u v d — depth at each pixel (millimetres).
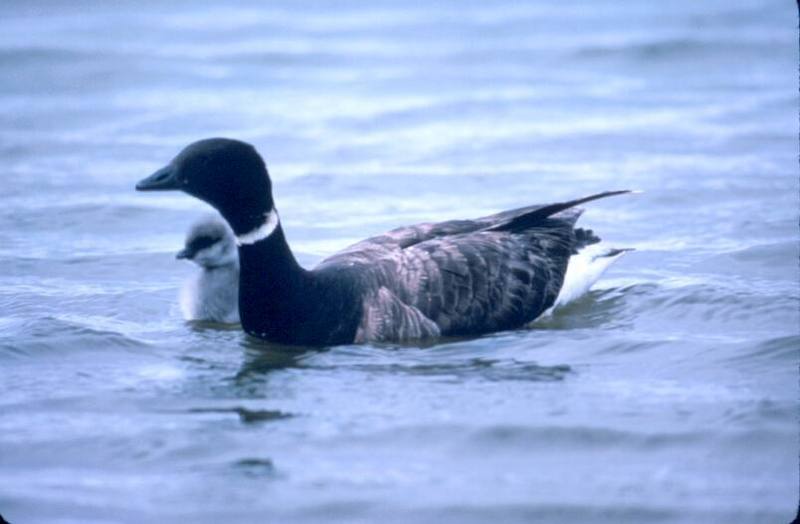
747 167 22781
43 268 18062
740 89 28781
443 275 14516
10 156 24484
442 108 27562
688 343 14445
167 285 17328
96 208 21094
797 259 17641
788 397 12875
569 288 15414
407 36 34000
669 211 20484
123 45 32844
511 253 14977
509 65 31141
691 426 12250
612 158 23750
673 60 31359
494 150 24453
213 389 13336
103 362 14227
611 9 36062
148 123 26750
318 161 23969
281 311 14281
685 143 24578
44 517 10820
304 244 18875
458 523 10672
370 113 27250
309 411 12727
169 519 10750
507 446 11961
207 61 31734
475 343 14414
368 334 14336
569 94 28719
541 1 37594
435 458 11766
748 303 15750
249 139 25469
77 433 12328
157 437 12211
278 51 32500
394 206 21094
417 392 13117
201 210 21219
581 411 12594
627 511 10797
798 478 11305
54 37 33375
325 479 11352
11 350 14469
